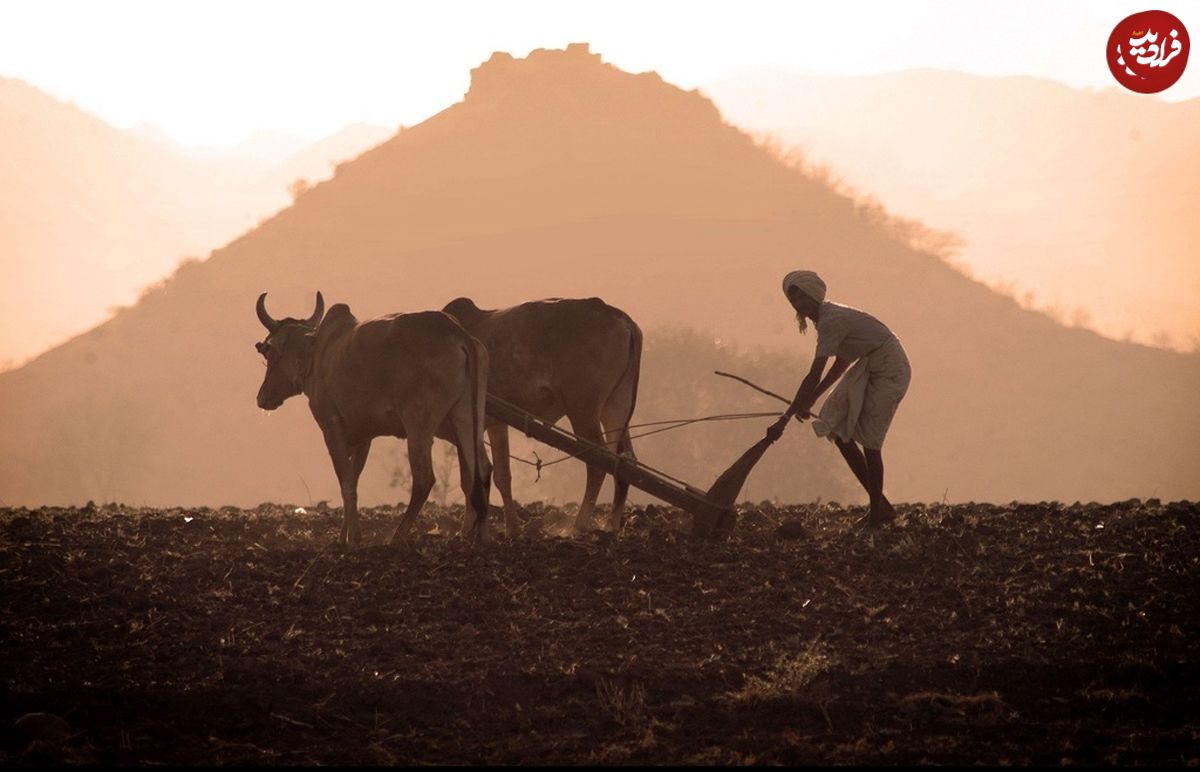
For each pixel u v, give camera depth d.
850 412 21.11
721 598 17.36
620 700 13.55
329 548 20.98
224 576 18.64
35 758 12.29
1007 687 13.82
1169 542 19.55
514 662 14.80
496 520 25.30
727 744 12.50
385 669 14.68
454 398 20.89
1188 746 12.13
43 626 16.17
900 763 11.90
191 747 12.68
